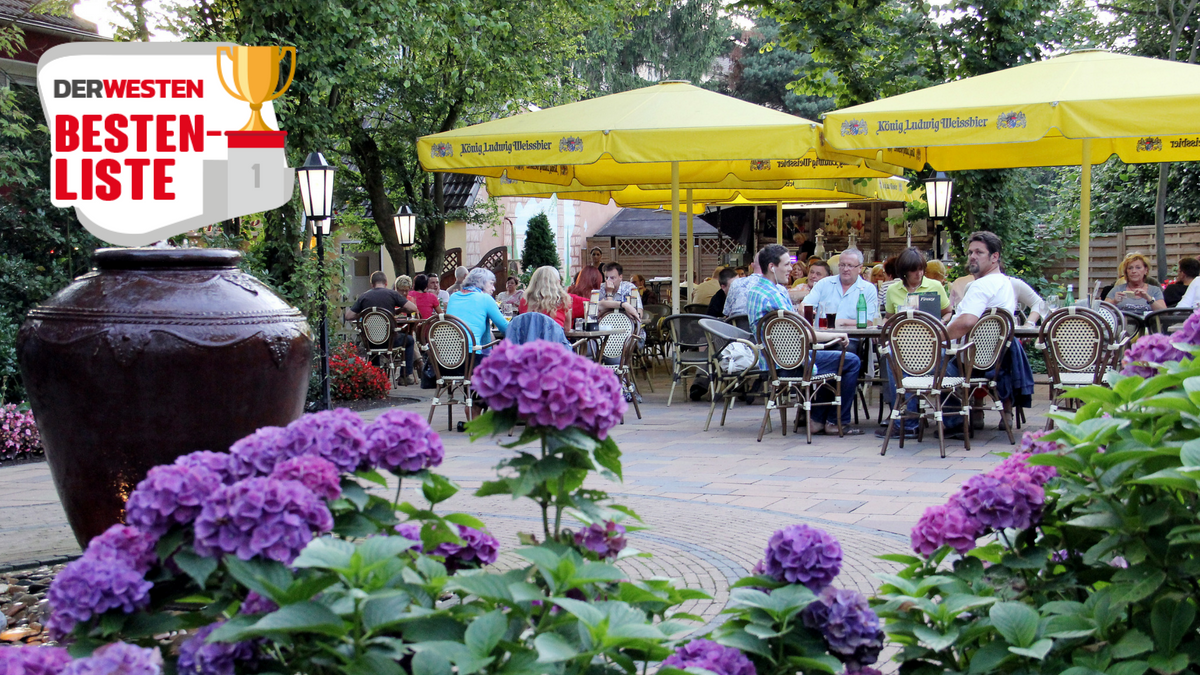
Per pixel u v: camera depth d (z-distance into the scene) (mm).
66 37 14391
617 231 29938
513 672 1732
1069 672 2039
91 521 4102
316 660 1754
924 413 7645
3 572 4559
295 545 1753
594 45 34125
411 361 14445
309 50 11555
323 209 9922
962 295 9133
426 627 1845
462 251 24531
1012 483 2326
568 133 9766
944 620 2146
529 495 2217
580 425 1984
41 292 11156
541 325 7809
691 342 11000
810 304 9867
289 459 1984
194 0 12289
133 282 4023
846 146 8766
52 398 3977
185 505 1795
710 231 27312
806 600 2062
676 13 36562
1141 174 19547
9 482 7137
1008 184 14258
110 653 1517
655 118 9852
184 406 3930
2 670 1539
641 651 2021
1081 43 16938
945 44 14375
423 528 2268
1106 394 2439
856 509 5680
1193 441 2047
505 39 17047
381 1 11852
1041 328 7637
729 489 6312
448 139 10180
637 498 6078
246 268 11016
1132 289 9820
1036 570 2443
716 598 4082
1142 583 2131
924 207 15875
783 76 39656
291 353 4195
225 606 1896
